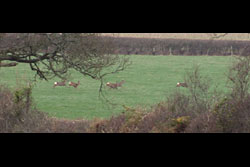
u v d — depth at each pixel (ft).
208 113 168.14
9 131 184.96
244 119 157.79
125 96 402.72
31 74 514.27
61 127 191.93
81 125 199.52
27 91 214.48
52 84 468.34
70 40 210.79
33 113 209.36
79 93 418.51
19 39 207.31
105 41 220.84
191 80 202.49
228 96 177.37
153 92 433.48
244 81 175.83
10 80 444.14
